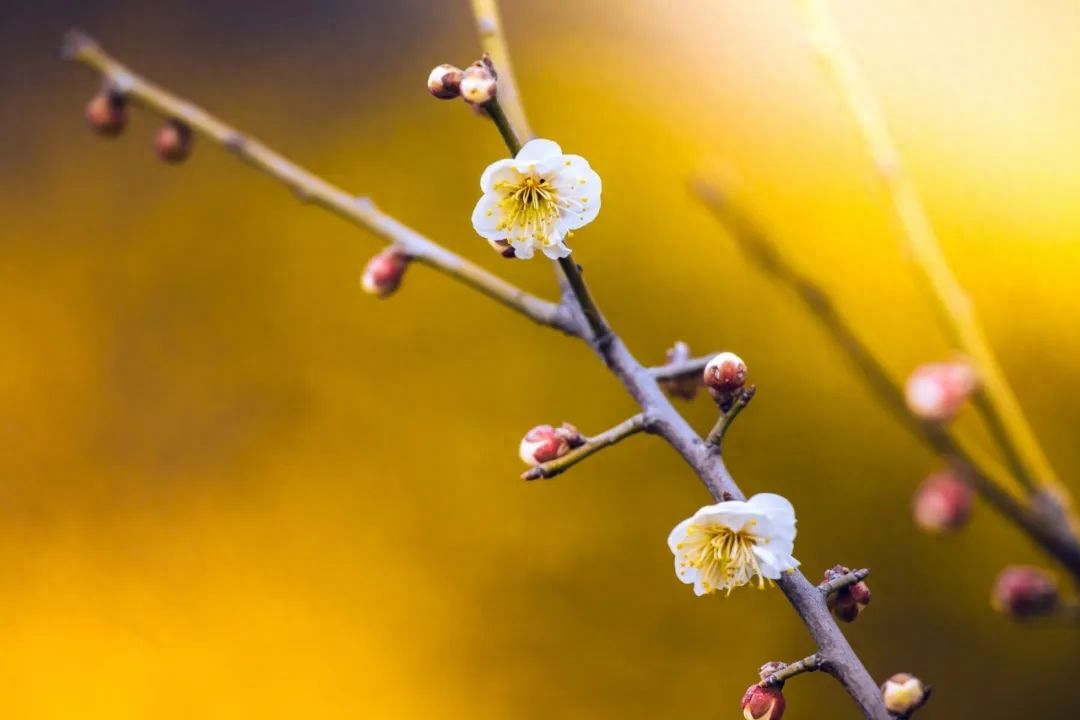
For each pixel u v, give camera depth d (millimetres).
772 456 1466
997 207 1463
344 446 1571
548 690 1488
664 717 1457
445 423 1553
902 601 1418
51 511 1570
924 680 1393
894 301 1442
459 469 1543
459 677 1505
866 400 1455
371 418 1568
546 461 788
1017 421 816
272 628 1542
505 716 1481
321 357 1584
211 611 1547
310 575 1547
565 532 1511
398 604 1530
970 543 1401
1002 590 784
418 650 1520
